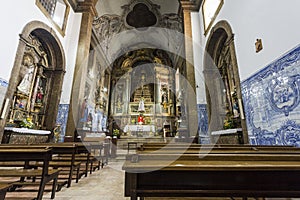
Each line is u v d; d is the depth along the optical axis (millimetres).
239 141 4656
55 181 2553
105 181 3494
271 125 3619
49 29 7102
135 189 1095
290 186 1145
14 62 5320
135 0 12336
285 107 3264
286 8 3332
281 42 3432
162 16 12688
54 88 7680
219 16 6496
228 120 6016
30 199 2357
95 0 9672
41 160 2246
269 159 1333
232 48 5312
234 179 1149
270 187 1140
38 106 7254
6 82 5031
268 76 3762
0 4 4871
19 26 5574
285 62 3309
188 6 9234
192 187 1123
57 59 8023
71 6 8953
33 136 6082
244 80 4664
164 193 1104
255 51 4258
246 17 4715
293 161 1316
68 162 3986
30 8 6094
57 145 3387
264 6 3984
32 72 7082
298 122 2969
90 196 2561
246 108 4523
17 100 6312
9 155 2225
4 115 4898
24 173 2258
